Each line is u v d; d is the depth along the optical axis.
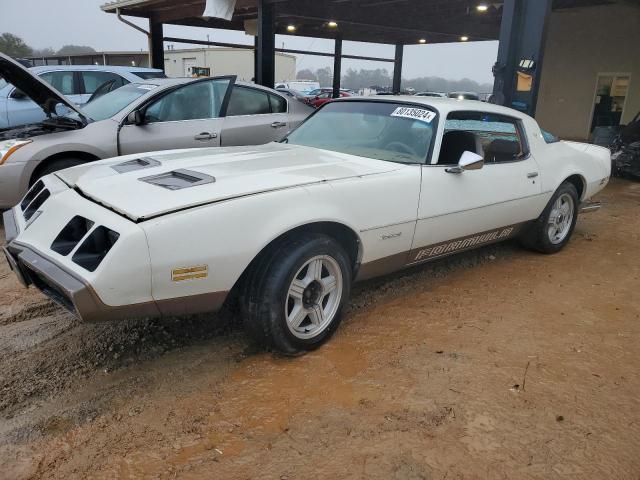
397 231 3.52
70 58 40.22
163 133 5.98
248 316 2.97
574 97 17.66
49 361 3.08
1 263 4.68
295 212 2.92
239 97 6.70
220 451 2.37
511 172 4.39
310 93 34.12
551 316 3.85
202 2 13.28
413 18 15.54
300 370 3.03
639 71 15.98
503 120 4.55
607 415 2.70
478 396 2.82
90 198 2.84
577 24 17.11
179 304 2.67
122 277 2.44
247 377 2.96
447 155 3.95
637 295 4.31
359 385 2.89
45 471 2.24
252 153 3.83
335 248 3.15
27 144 5.29
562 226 5.31
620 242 5.91
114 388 2.83
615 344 3.45
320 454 2.36
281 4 12.66
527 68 7.09
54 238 2.75
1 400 2.70
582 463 2.35
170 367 3.05
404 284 4.38
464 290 4.29
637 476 2.29
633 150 10.26
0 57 4.73
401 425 2.57
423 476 2.24
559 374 3.06
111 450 2.37
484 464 2.33
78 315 2.46
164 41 16.22
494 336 3.51
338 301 3.28
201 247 2.61
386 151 3.96
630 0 13.98
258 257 2.94
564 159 5.10
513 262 5.05
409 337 3.45
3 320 3.58
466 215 4.00
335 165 3.53
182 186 2.85
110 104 6.27
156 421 2.57
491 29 17.41
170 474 2.23
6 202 5.30
